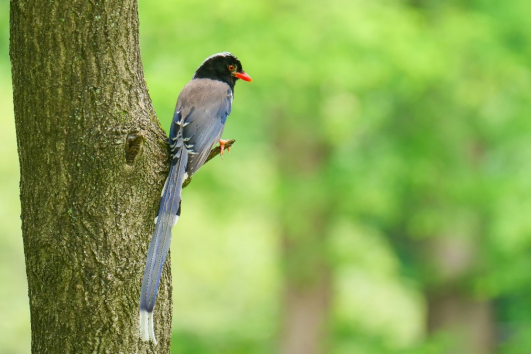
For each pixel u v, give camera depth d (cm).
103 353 526
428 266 2052
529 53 1736
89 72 513
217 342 1905
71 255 517
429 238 2072
